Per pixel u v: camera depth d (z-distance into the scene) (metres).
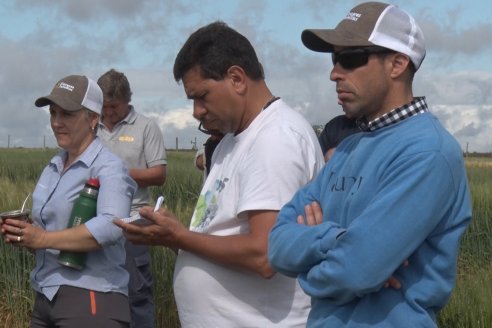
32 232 3.92
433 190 2.38
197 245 3.25
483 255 10.55
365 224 2.38
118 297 4.15
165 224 3.26
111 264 4.12
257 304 3.25
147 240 3.32
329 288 2.46
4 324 6.89
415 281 2.45
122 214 4.07
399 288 2.44
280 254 2.63
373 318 2.46
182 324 3.45
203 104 3.30
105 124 6.27
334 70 2.63
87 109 4.15
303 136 3.27
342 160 2.71
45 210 4.17
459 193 2.47
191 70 3.27
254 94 3.31
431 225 2.39
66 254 3.99
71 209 4.11
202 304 3.31
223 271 3.27
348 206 2.54
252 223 3.18
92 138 4.23
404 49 2.54
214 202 3.39
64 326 4.04
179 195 15.05
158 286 6.75
